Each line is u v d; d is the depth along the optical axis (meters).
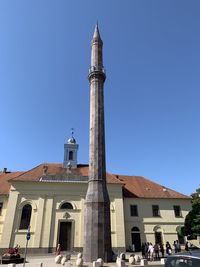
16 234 30.95
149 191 40.00
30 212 32.72
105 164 25.00
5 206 33.69
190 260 6.98
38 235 31.06
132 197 37.56
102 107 27.83
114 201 35.25
